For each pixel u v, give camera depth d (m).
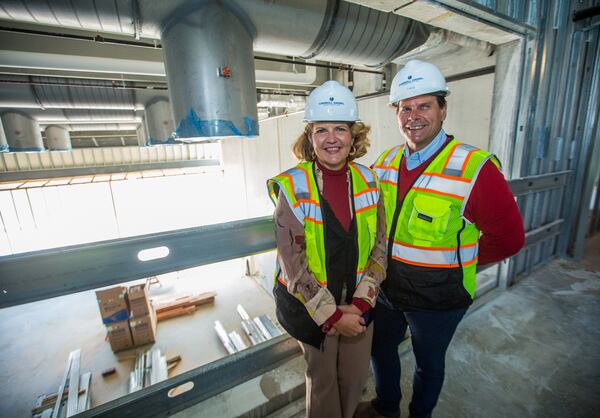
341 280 0.88
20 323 6.30
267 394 1.30
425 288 0.97
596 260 2.85
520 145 2.21
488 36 1.99
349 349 0.93
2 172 7.41
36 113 4.46
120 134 8.25
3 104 3.22
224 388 1.16
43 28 2.43
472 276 0.99
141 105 3.96
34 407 4.23
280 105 4.75
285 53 1.87
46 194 8.50
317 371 0.92
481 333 1.86
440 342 1.02
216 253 1.10
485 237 0.93
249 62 1.57
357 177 0.90
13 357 5.31
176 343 5.64
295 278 0.80
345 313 0.83
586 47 2.52
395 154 1.10
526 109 2.17
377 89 3.48
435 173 0.92
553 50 2.26
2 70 3.21
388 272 1.05
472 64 2.42
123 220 9.41
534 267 2.72
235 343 5.52
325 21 1.67
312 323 0.87
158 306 6.57
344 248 0.85
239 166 8.31
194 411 1.24
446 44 2.12
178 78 1.48
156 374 4.75
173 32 1.41
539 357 1.65
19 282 0.81
